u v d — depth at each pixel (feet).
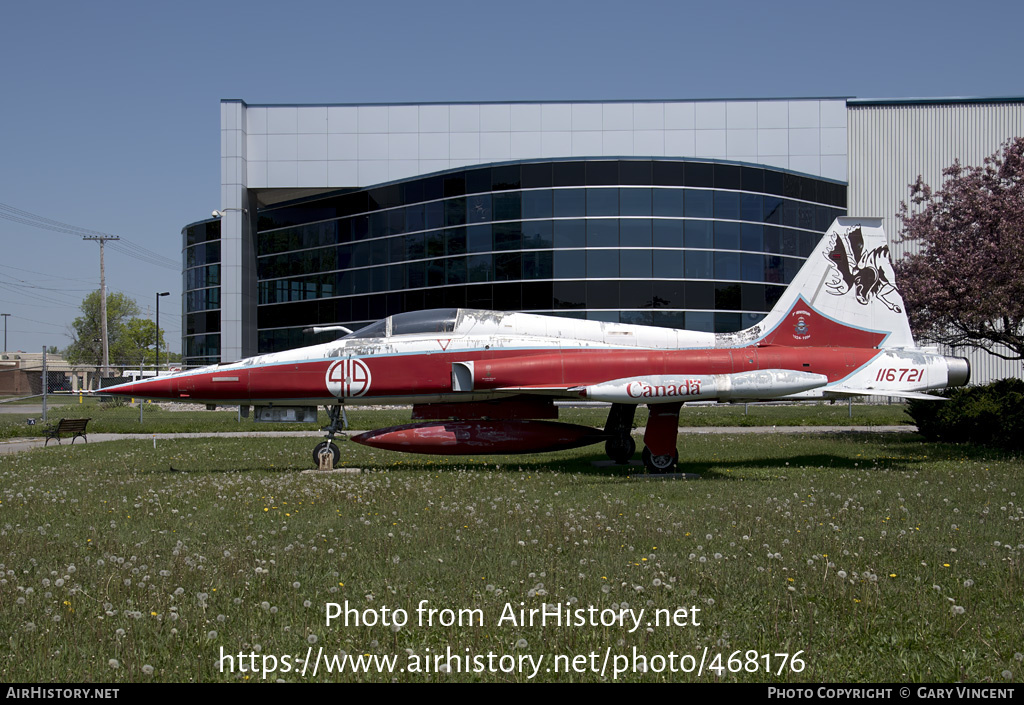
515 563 20.75
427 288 113.19
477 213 109.60
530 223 107.34
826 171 117.39
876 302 47.44
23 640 14.98
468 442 44.73
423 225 114.01
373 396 44.93
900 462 47.34
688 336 46.96
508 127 118.73
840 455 51.90
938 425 62.08
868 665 14.21
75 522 27.25
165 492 33.88
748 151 117.60
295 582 18.19
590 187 106.52
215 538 24.25
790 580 19.06
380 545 22.70
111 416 112.47
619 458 47.52
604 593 17.87
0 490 35.40
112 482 37.86
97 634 15.23
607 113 118.01
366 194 119.96
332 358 44.75
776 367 45.19
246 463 48.85
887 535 24.06
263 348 129.59
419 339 45.32
